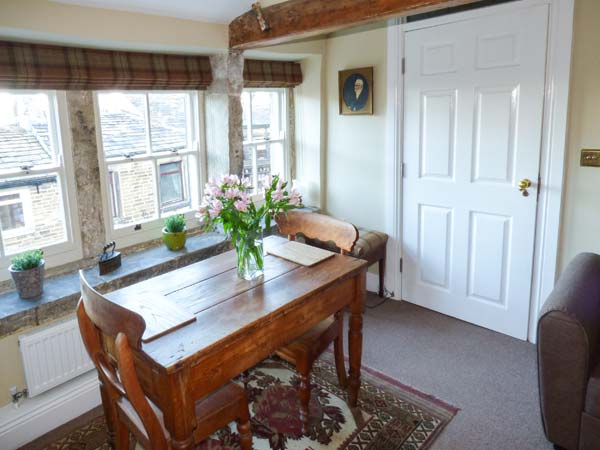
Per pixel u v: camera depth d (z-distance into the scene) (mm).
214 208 1837
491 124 2719
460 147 2887
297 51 3209
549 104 2480
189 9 2416
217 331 1521
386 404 2285
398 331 3004
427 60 2922
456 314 3152
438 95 2918
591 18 2289
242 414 1759
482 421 2156
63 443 2092
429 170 3076
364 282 2148
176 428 1409
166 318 1604
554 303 1796
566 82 2395
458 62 2783
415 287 3350
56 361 2156
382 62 3168
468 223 2953
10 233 2291
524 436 2055
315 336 2057
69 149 2436
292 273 2021
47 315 2137
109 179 2672
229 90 2883
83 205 2531
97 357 1604
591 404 1756
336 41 3395
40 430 2145
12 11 1859
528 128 2580
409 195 3227
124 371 1282
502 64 2611
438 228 3115
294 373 2559
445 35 2807
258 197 3572
